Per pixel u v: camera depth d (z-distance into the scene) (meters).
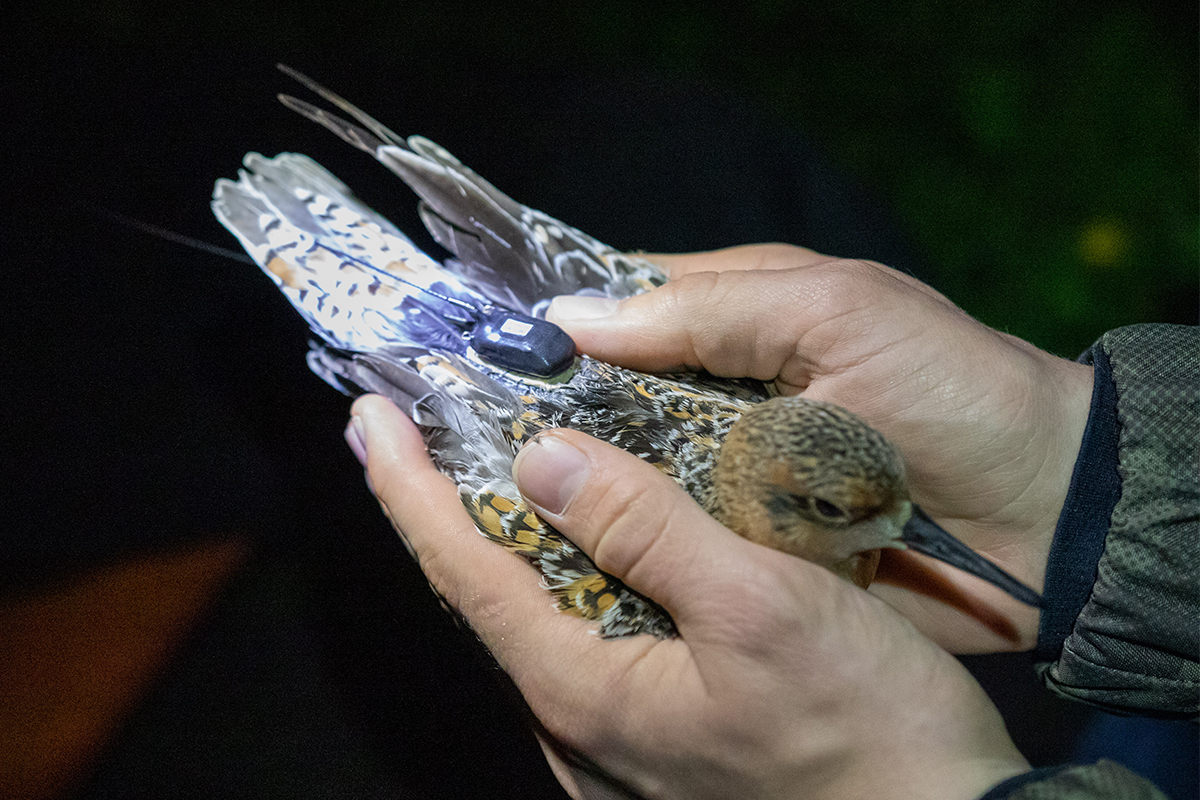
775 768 0.60
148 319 0.74
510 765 0.68
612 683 0.61
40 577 0.69
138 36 0.81
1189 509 0.62
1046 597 0.63
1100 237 1.00
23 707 0.67
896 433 0.65
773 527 0.63
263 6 0.86
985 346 0.65
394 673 0.69
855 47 1.09
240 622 0.69
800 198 0.82
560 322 0.67
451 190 0.70
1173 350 0.63
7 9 0.81
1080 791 0.57
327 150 0.79
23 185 0.76
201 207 0.77
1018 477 0.64
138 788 0.66
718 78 1.03
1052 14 1.12
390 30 0.88
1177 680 0.62
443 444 0.65
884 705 0.59
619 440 0.64
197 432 0.72
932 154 1.05
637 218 0.79
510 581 0.63
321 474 0.72
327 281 0.68
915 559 0.66
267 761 0.67
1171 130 1.06
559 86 0.85
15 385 0.72
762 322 0.65
